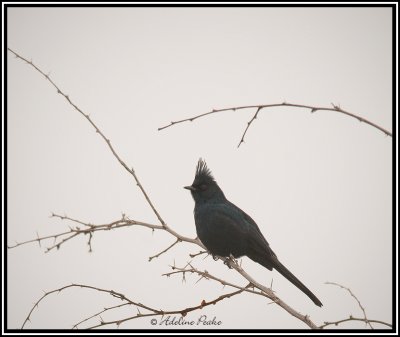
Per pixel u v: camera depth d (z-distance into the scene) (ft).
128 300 28.58
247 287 30.27
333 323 25.90
